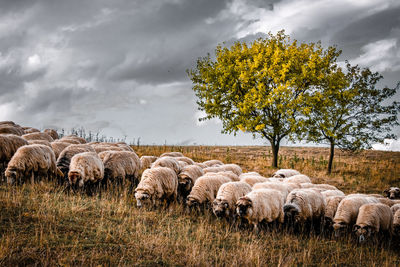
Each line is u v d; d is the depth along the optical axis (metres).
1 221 7.32
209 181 11.48
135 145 33.38
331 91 23.98
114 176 12.57
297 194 10.54
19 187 10.34
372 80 25.16
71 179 10.94
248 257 7.15
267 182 11.95
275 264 7.22
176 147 32.09
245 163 28.03
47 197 9.48
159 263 6.46
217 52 27.11
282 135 25.80
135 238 7.56
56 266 5.79
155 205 11.24
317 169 26.59
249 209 9.27
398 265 8.04
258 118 24.39
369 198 11.58
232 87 25.23
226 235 8.80
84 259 6.17
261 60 24.83
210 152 33.66
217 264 6.77
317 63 23.89
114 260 6.29
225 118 26.28
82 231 7.57
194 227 9.45
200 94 26.98
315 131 24.25
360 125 24.83
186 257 6.85
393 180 23.53
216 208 10.03
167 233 8.37
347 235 10.11
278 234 9.49
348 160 31.95
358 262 7.93
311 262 7.67
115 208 9.86
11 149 12.29
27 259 5.89
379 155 35.69
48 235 6.96
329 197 12.05
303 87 24.95
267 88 25.47
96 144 18.48
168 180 11.35
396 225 10.50
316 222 11.13
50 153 11.95
